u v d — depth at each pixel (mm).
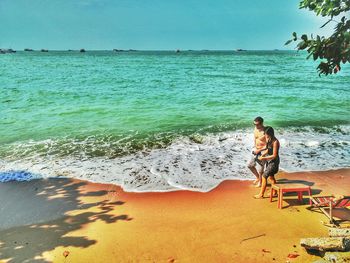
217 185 8961
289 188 7496
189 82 34719
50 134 14031
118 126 15297
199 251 5965
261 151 8578
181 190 8664
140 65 69625
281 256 5742
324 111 19000
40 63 75938
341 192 8445
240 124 15664
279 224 6840
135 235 6543
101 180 9383
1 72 47938
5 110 18906
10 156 11391
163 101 21906
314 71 53438
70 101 21938
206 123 15852
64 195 8492
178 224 6938
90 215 7422
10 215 7477
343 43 4633
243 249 5988
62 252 6031
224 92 26578
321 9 4500
